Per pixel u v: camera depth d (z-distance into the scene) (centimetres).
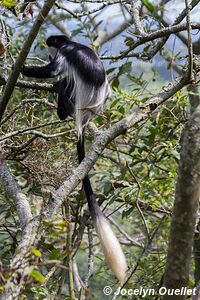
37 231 520
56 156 779
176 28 755
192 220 426
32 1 705
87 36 1038
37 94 917
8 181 646
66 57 859
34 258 417
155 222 970
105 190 775
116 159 963
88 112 835
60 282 649
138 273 848
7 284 395
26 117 845
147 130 853
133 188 739
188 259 431
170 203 793
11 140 781
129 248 1212
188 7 643
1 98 657
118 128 624
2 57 768
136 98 833
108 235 609
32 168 742
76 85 841
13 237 752
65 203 689
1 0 584
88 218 772
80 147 767
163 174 934
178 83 690
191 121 425
